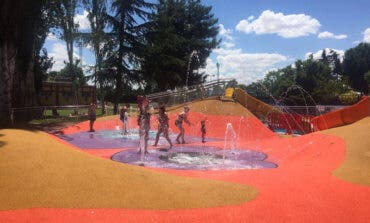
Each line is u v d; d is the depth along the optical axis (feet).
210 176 36.14
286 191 29.27
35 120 95.09
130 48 144.25
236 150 58.80
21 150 30.45
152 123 87.35
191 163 45.39
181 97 102.78
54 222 20.95
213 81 105.29
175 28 180.14
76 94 136.15
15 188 24.81
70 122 96.12
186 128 83.25
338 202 26.50
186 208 23.99
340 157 44.70
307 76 212.43
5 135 35.45
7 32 64.85
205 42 184.55
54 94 135.13
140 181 27.91
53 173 27.17
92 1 133.80
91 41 136.15
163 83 167.63
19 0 73.61
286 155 53.93
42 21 96.17
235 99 101.40
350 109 78.23
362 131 55.52
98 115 139.03
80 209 22.91
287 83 212.23
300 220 22.67
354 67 304.50
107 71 142.51
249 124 84.48
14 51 73.61
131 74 146.00
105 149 56.08
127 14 144.05
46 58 124.88
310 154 50.80
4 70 60.90
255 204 25.39
